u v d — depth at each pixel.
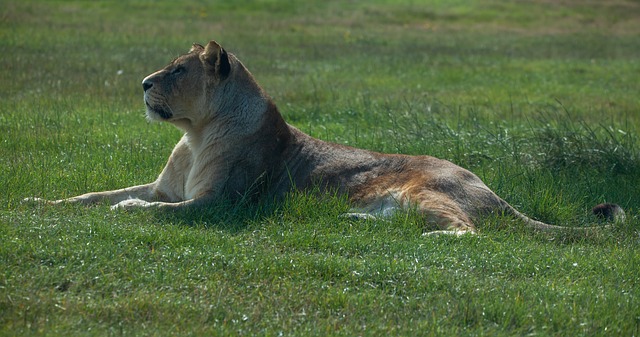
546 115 35.00
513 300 14.54
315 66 47.00
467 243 17.77
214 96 20.27
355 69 46.56
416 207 19.41
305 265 15.60
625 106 38.16
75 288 13.84
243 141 20.17
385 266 15.69
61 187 20.33
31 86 34.78
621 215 20.27
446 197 19.53
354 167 20.55
